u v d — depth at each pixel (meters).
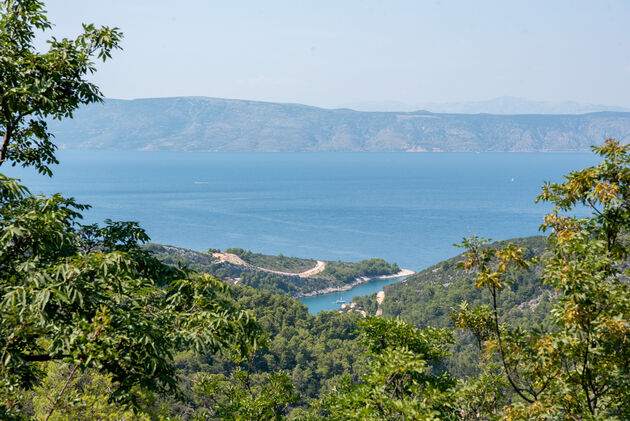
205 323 10.83
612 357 10.21
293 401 15.94
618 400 10.59
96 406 16.25
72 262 9.73
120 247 12.79
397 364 10.41
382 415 10.37
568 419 10.33
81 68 12.92
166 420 17.69
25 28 13.38
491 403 12.39
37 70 12.38
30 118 13.53
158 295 11.95
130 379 10.57
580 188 11.65
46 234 10.43
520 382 11.66
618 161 11.66
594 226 11.95
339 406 11.31
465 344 87.50
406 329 13.52
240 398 15.48
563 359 10.59
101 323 9.29
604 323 9.55
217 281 11.79
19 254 10.75
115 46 13.37
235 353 15.40
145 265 12.49
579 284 9.68
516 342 11.55
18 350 9.83
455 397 12.39
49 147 14.80
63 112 13.96
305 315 124.56
